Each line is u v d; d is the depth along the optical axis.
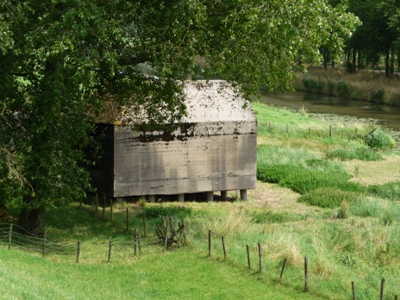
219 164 39.34
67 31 24.75
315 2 26.75
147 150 37.53
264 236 29.95
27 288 19.88
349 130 61.06
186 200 40.31
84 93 29.19
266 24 26.19
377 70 121.19
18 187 26.89
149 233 30.83
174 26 27.34
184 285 23.72
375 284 24.17
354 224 32.91
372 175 47.59
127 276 24.48
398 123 71.69
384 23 99.56
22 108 27.84
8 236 28.17
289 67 28.09
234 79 29.27
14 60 26.16
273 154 50.84
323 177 44.69
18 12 25.06
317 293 23.11
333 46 27.44
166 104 36.25
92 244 28.77
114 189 36.97
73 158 28.39
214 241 28.94
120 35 25.77
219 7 28.31
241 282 24.03
